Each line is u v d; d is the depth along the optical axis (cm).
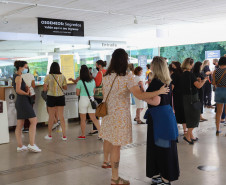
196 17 1046
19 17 916
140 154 516
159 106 346
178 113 618
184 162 459
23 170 453
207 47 1806
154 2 784
